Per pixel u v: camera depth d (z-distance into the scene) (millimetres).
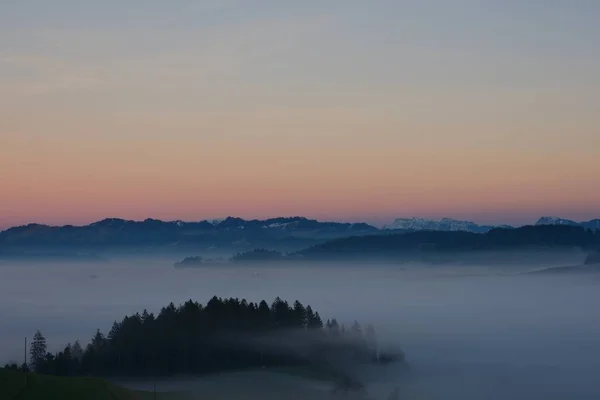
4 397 73250
